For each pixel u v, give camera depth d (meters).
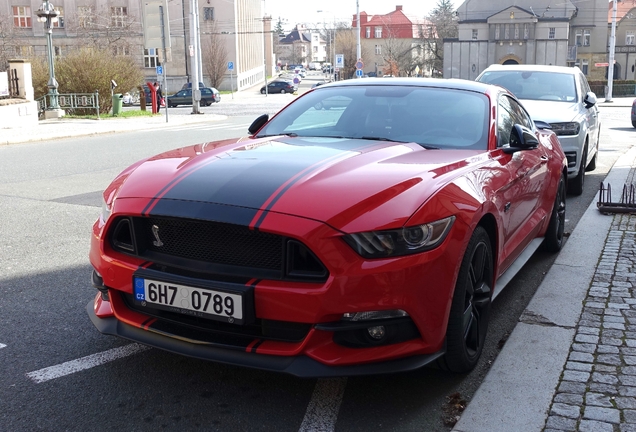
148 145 15.45
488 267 3.49
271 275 2.79
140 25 64.62
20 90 21.86
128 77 30.64
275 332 2.82
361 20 118.56
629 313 4.12
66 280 4.92
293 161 3.28
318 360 2.73
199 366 3.44
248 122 25.97
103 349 3.66
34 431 2.78
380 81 4.74
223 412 2.96
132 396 3.10
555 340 3.71
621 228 6.51
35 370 3.38
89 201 8.09
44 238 6.20
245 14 89.31
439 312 2.90
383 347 2.81
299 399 3.09
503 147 4.06
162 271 2.95
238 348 2.83
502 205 3.60
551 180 5.18
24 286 4.77
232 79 70.06
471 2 72.94
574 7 71.44
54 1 63.38
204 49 71.75
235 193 2.92
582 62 79.62
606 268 5.13
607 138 17.56
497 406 2.97
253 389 3.19
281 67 199.50
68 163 12.01
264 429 2.81
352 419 2.91
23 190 8.93
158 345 2.99
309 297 2.68
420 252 2.81
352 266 2.68
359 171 3.12
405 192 2.93
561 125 8.32
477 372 3.39
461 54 72.69
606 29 78.50
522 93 9.57
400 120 4.19
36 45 63.97
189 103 45.44
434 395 3.14
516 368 3.35
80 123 23.34
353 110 4.36
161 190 3.07
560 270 5.11
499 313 4.33
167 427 2.83
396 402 3.07
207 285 2.81
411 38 114.38
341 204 2.79
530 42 70.81
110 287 3.15
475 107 4.28
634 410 2.90
